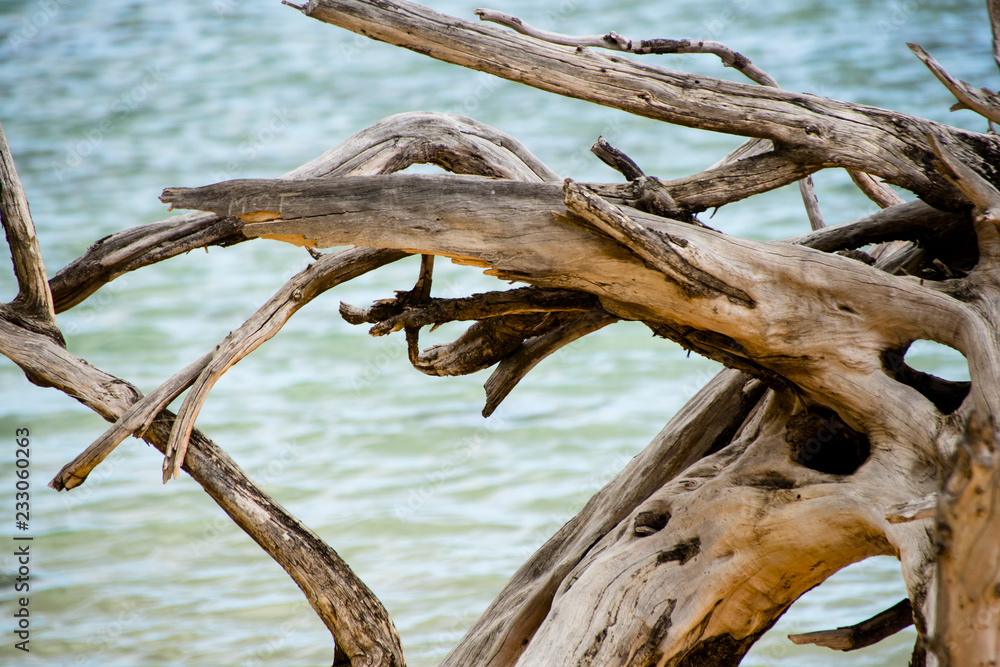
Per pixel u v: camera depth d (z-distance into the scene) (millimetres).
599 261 10664
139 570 23734
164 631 20969
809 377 10961
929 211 12312
